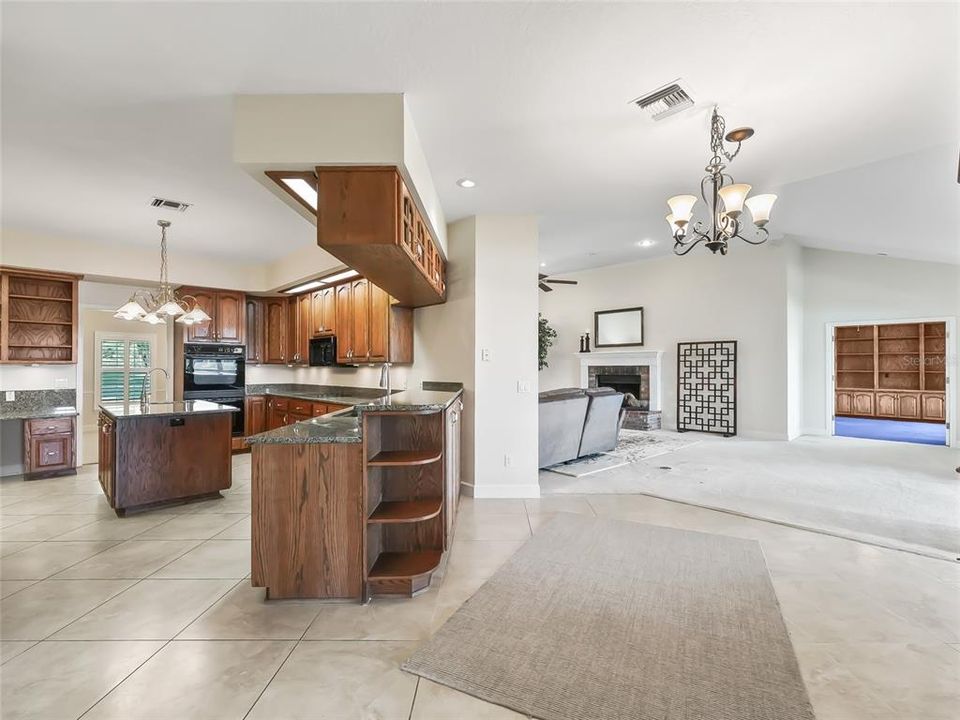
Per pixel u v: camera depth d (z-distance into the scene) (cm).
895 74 226
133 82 228
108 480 394
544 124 271
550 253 677
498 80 229
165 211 420
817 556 286
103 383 833
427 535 281
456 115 260
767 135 288
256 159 237
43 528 349
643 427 810
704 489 438
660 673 180
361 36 197
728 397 746
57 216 433
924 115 264
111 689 174
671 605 230
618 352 862
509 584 254
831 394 744
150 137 283
